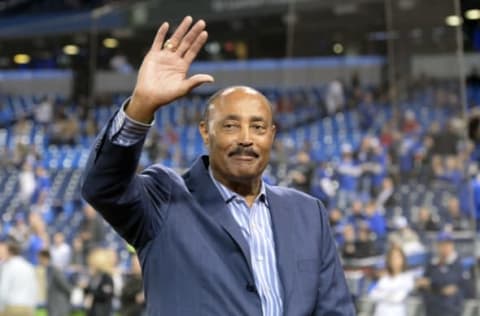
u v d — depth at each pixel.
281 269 2.71
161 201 2.72
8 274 9.90
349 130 10.78
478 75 23.52
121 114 2.57
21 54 19.05
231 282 2.62
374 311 7.46
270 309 2.64
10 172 14.61
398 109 7.83
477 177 10.41
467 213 7.27
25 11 22.34
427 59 7.66
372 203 7.90
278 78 13.31
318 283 2.80
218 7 10.70
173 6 11.13
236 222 2.72
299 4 9.02
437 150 7.55
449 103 7.54
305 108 12.15
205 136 2.86
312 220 2.90
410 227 7.49
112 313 9.87
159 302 2.65
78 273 10.52
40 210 13.06
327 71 9.03
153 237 2.69
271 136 2.78
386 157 8.12
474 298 7.06
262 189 2.86
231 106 2.75
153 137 12.02
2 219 13.16
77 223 12.05
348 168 8.64
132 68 12.99
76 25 16.23
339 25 8.73
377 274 7.58
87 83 15.57
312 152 10.22
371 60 8.60
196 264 2.63
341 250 7.82
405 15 7.77
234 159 2.73
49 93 20.36
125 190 2.59
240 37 11.70
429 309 7.20
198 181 2.81
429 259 7.29
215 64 14.25
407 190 7.69
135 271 9.70
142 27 11.80
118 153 2.55
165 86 2.57
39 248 10.80
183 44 2.65
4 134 19.59
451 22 7.55
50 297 10.30
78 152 15.18
